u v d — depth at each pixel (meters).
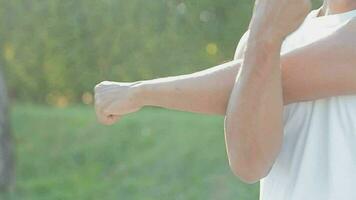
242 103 2.73
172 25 17.14
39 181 13.21
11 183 12.90
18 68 17.45
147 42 17.14
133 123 14.29
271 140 2.77
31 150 14.08
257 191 11.94
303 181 2.90
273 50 2.69
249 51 2.72
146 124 14.23
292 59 2.82
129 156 13.48
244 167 2.80
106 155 13.65
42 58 17.41
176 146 13.41
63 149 14.01
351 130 2.85
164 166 12.98
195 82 2.96
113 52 17.23
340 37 2.80
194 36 17.19
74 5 17.06
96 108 3.20
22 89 17.61
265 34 2.69
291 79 2.83
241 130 2.75
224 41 17.17
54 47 17.27
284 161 2.95
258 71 2.70
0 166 12.80
